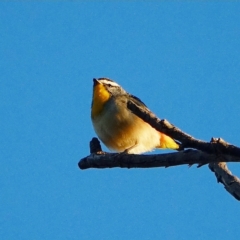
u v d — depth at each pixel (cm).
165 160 965
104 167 1081
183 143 875
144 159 1003
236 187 1139
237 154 838
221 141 848
